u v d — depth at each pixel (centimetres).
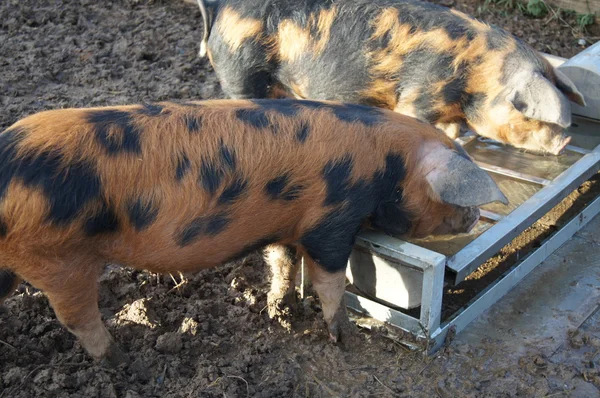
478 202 179
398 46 252
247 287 231
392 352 206
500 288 227
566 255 249
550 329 217
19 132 167
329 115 186
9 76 335
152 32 379
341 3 256
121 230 171
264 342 206
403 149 191
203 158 173
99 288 223
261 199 178
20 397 182
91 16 394
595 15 410
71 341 203
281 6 258
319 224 187
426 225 201
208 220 175
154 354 198
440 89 252
